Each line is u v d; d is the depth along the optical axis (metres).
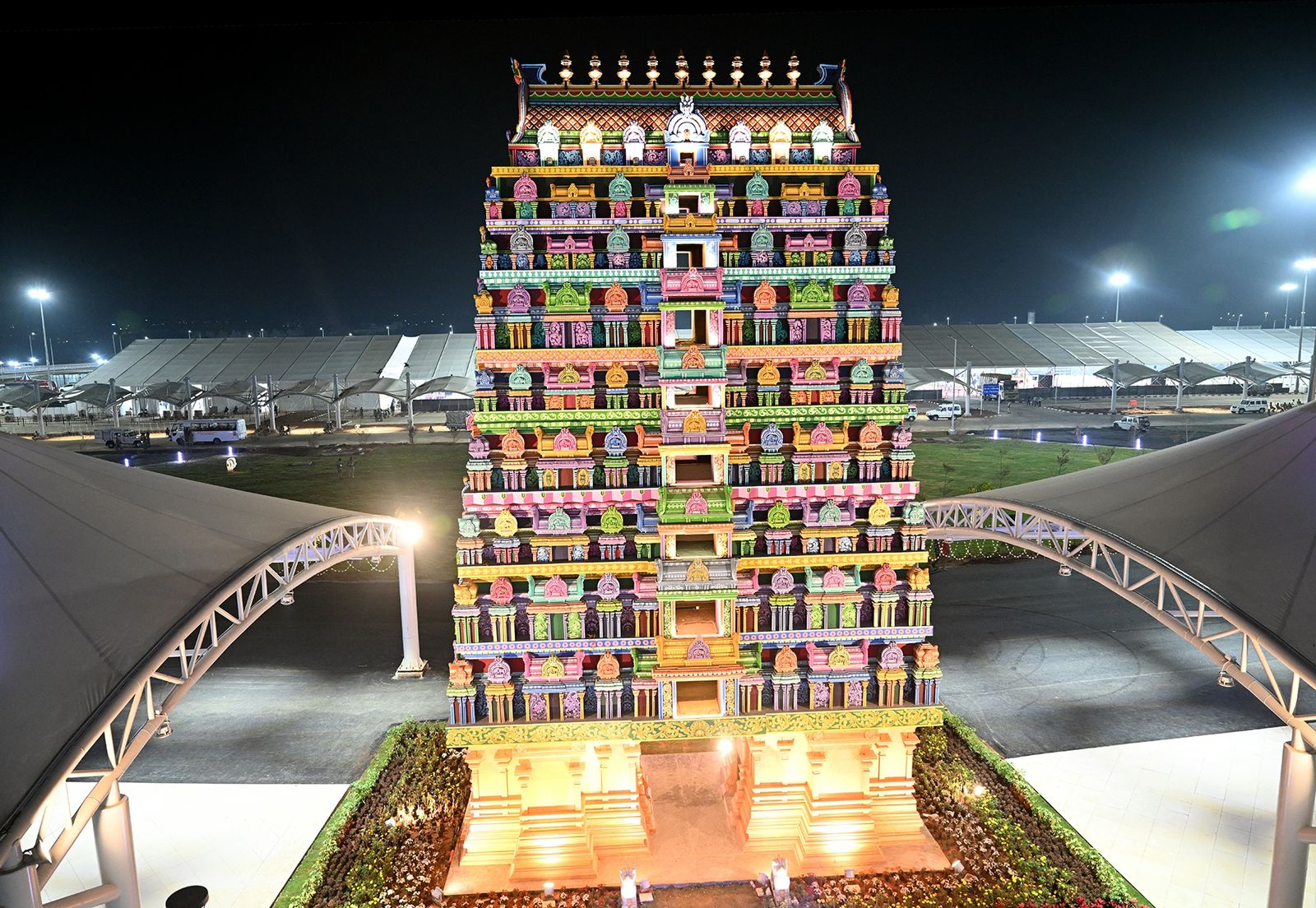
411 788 20.09
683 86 17.89
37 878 11.10
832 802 17.11
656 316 16.81
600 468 17.12
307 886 16.53
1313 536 13.98
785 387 17.61
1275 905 14.30
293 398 93.12
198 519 17.48
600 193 17.33
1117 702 24.92
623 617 16.97
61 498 15.43
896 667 17.11
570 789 16.86
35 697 11.13
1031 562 39.66
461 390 82.31
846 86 17.97
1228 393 97.06
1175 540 15.34
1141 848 17.72
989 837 17.77
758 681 16.83
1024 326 107.88
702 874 16.75
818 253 17.33
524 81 17.59
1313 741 12.82
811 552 17.12
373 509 50.47
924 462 61.34
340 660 29.28
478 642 16.72
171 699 14.09
